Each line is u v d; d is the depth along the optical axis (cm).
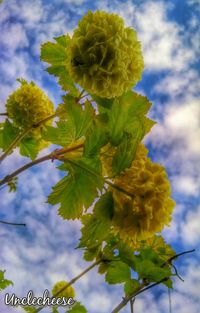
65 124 24
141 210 23
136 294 30
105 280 32
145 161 25
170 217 25
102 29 26
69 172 24
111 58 26
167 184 25
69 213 24
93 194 23
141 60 28
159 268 30
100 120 24
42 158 24
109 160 24
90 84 26
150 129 27
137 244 30
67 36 32
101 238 24
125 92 26
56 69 32
